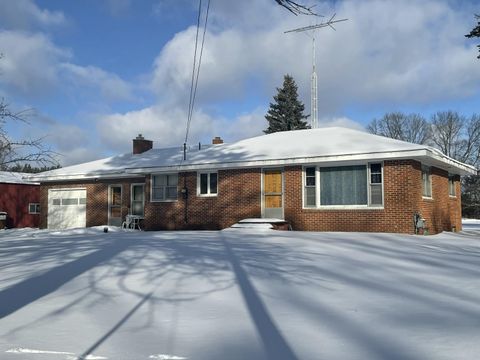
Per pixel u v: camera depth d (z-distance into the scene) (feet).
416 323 19.42
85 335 18.54
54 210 102.17
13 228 114.93
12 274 30.07
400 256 36.65
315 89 100.42
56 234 79.00
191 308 22.15
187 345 17.21
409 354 15.87
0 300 23.94
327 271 30.35
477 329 18.56
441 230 73.92
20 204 118.93
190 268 30.94
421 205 65.26
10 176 123.54
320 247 41.65
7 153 75.56
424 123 221.05
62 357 16.24
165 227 81.00
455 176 85.20
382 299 23.41
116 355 16.30
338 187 67.26
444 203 77.05
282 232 61.26
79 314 21.47
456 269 31.32
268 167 72.59
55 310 22.12
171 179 81.61
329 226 67.26
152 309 22.07
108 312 21.70
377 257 35.94
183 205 79.36
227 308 22.02
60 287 26.45
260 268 31.14
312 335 18.04
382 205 63.98
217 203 76.28
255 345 17.07
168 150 99.50
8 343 17.78
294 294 24.44
